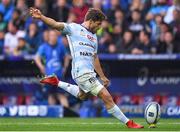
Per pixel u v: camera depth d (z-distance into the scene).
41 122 41.03
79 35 33.59
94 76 33.62
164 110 51.59
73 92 35.19
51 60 52.53
